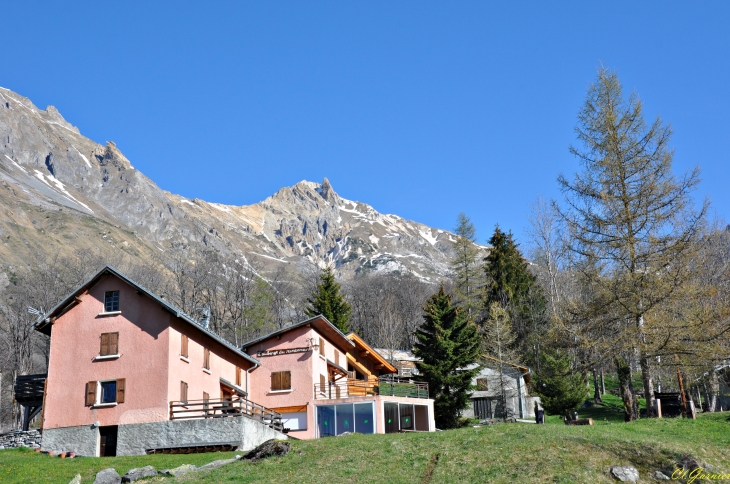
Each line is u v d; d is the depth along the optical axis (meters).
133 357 40.59
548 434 31.03
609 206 41.41
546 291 77.12
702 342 37.66
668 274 38.84
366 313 96.56
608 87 43.47
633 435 32.09
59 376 41.06
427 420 53.09
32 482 29.80
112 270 41.94
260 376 52.09
